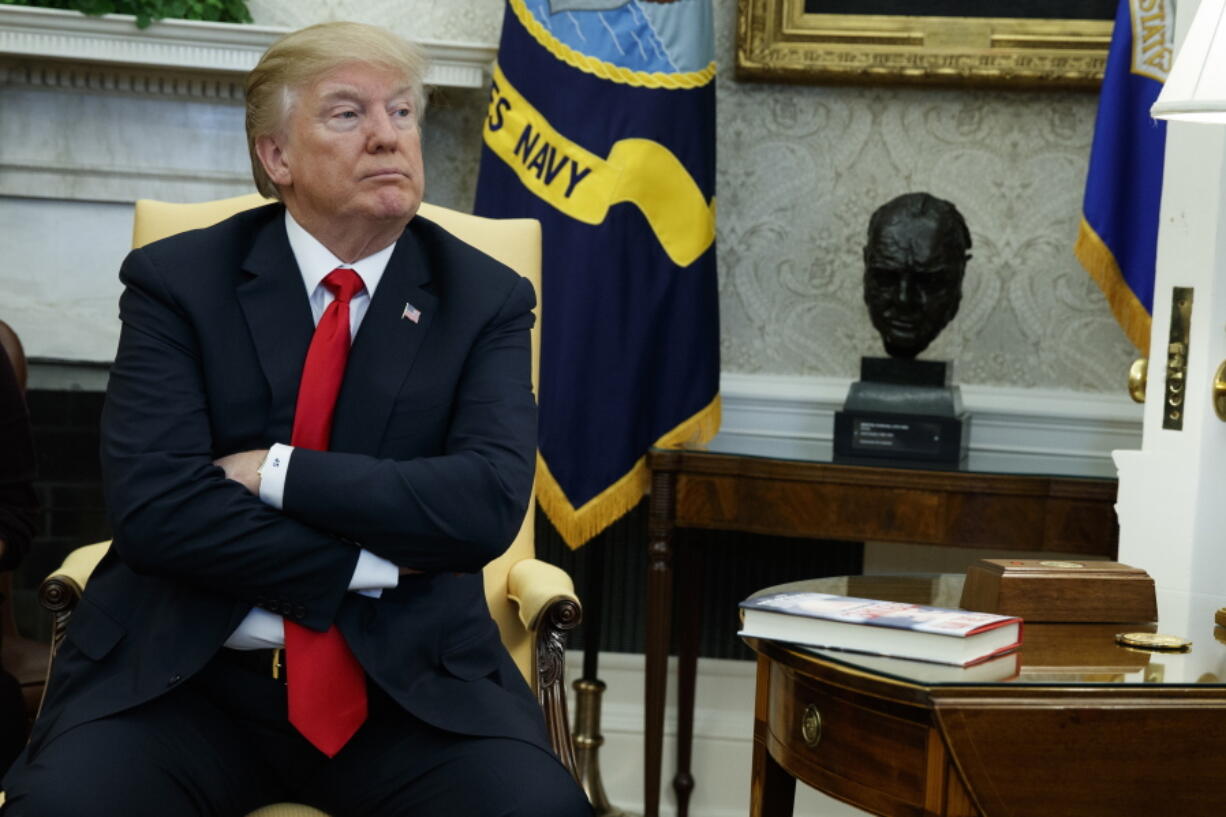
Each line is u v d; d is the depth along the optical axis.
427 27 3.19
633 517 3.25
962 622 1.53
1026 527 2.53
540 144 2.82
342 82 1.75
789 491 2.62
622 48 2.78
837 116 3.12
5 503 2.26
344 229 1.80
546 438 2.80
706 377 2.86
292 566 1.65
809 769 1.58
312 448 1.76
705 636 3.23
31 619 3.22
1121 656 1.55
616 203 2.78
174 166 3.15
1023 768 1.39
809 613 1.57
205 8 2.97
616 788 3.29
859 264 3.15
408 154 1.78
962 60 2.98
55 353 3.19
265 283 1.80
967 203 3.11
